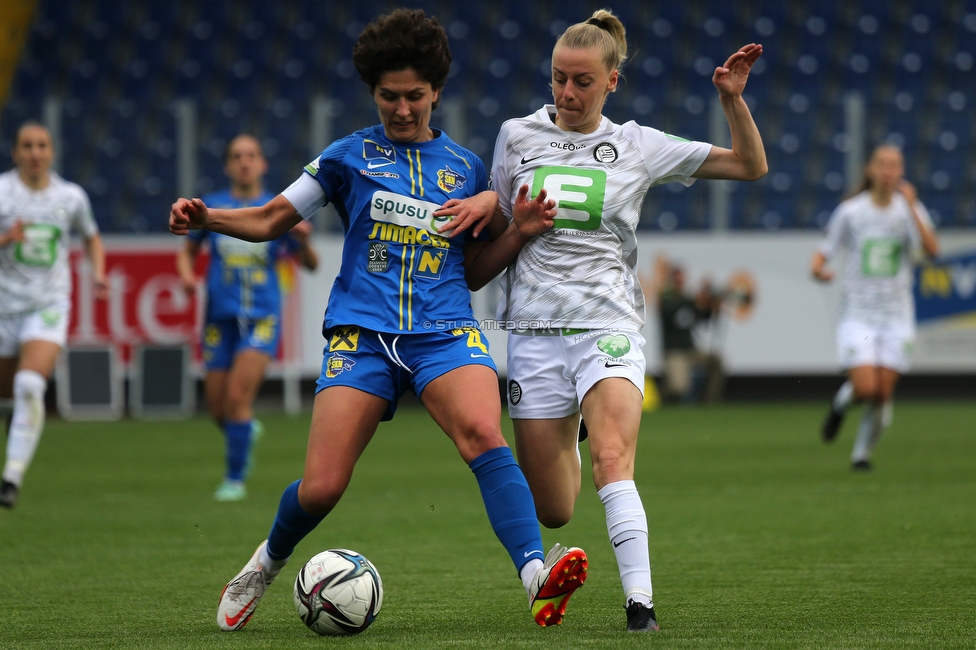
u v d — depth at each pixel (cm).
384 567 1942
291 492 1419
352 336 1453
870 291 3462
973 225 6719
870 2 7756
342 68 7544
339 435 1411
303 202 1488
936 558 1972
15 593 1742
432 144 1499
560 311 1505
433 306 1458
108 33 7794
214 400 3028
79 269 5806
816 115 7056
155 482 3338
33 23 7850
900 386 6669
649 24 7662
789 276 5984
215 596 1716
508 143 1570
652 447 4200
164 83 7519
